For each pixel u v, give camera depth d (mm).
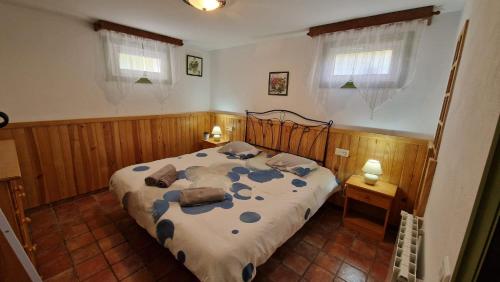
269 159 2963
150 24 2781
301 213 1938
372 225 2434
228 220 1579
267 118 3525
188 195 1777
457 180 805
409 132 2326
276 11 2223
